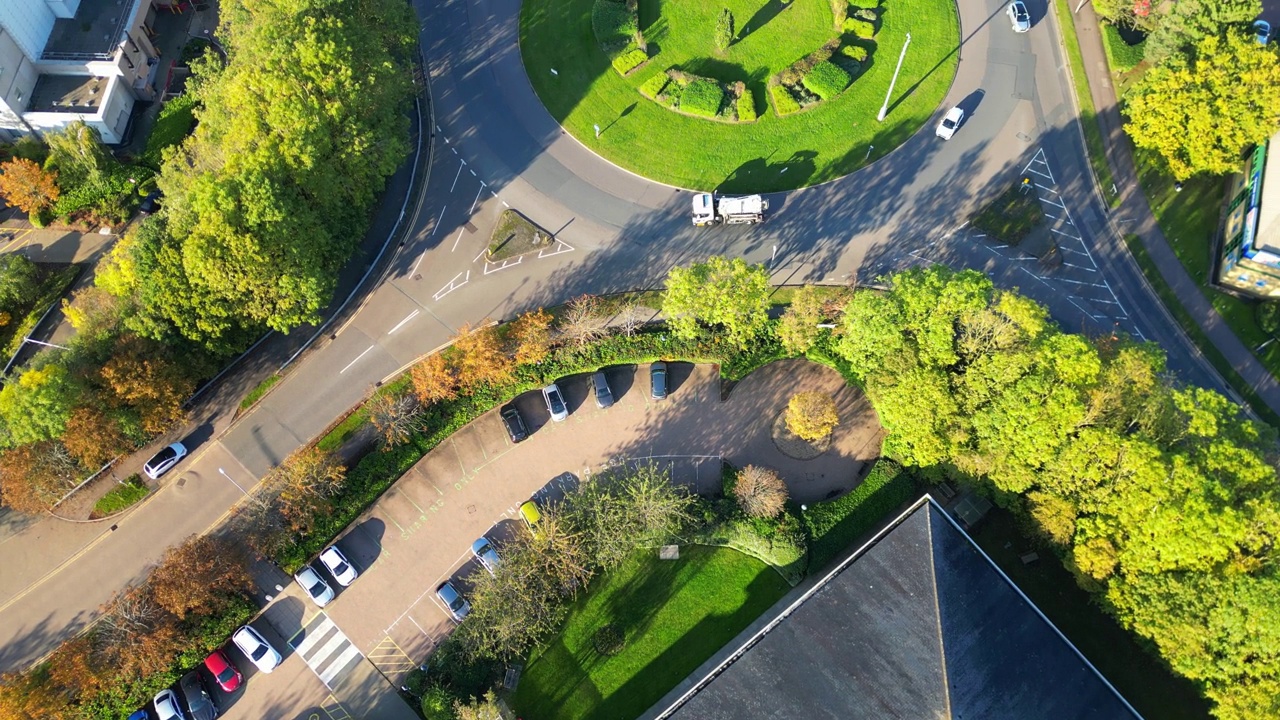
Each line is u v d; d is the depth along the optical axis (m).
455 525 78.38
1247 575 60.34
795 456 79.56
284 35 79.81
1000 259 86.19
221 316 76.12
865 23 96.62
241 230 73.69
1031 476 67.50
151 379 73.75
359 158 80.44
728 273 76.12
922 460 70.38
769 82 94.81
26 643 74.38
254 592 75.50
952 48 96.25
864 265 86.31
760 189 90.06
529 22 100.19
